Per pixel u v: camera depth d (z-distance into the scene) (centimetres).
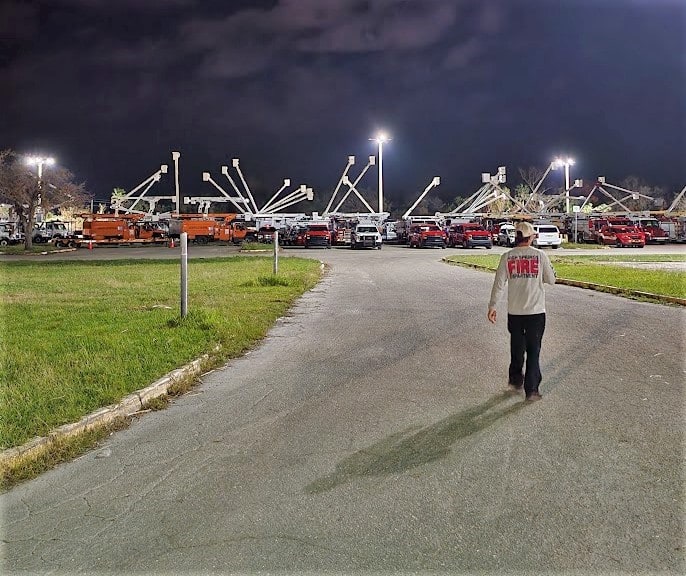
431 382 820
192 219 5725
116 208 7050
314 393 786
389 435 629
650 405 704
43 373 817
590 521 450
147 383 785
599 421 655
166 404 754
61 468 569
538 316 740
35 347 983
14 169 4922
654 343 1024
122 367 847
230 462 574
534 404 715
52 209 5828
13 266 3067
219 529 453
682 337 1072
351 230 5200
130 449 612
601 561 402
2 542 444
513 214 6431
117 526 462
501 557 409
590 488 500
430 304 1538
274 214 6988
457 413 691
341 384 824
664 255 3622
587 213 6188
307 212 9562
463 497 490
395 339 1109
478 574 392
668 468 536
